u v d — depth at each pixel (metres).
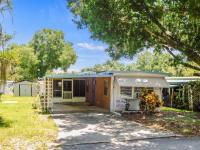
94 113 14.41
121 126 10.35
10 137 7.81
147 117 13.23
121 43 12.48
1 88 10.44
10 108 15.91
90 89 20.94
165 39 11.48
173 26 12.16
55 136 8.16
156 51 14.59
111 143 7.46
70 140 7.68
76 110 15.53
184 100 18.39
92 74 14.91
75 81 21.88
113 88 15.04
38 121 11.01
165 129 9.85
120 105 15.18
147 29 11.30
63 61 43.97
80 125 10.38
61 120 11.59
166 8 10.45
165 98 21.02
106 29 10.92
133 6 9.68
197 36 11.56
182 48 11.21
